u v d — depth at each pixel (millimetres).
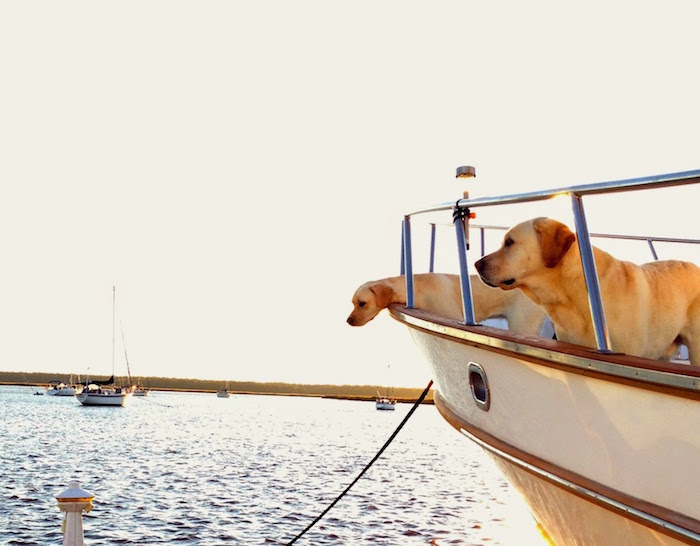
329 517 20734
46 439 47625
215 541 17016
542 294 3863
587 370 3139
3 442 43938
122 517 19859
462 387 4551
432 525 19703
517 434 3945
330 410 156750
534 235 3816
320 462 38594
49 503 21922
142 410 103188
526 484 4148
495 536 18234
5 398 138500
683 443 2834
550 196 3609
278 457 40469
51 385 177000
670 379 2748
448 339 4344
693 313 3877
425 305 5465
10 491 24016
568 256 3732
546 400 3553
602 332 3273
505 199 3975
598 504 3342
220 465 35156
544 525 4426
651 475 3010
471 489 29062
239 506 22484
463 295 4281
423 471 36188
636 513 3084
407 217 5508
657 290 3803
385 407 160375
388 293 5703
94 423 68375
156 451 41781
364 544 16938
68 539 6797
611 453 3201
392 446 55312
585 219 3408
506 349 3650
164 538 17219
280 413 124438
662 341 3830
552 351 3322
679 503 2900
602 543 3631
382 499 24906
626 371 2941
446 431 88438
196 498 23938
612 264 3754
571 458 3490
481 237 6035
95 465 33344
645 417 2977
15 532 17312
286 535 17953
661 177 3002
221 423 79000
